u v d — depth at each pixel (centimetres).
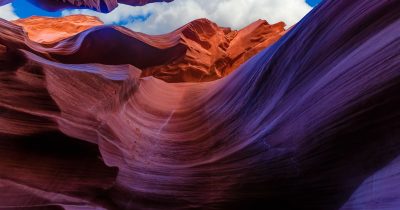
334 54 671
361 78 553
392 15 536
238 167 856
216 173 892
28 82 781
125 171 886
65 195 683
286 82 837
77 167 729
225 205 800
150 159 1016
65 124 772
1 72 772
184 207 822
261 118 900
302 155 676
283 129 756
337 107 591
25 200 636
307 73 749
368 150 528
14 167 645
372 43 556
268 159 780
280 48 942
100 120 927
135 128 1170
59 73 906
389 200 481
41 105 762
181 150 1087
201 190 862
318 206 634
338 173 592
